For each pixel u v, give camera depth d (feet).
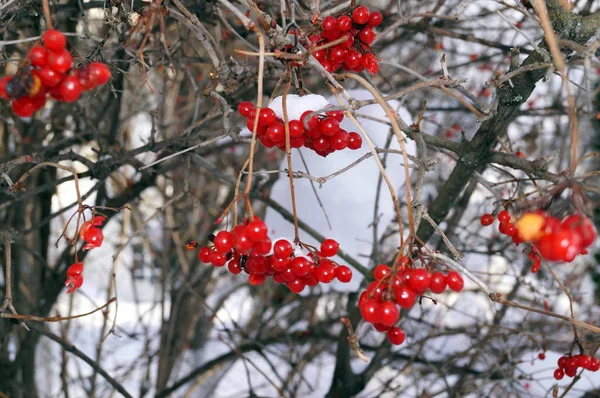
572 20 7.16
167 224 18.76
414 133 7.44
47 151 12.65
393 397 16.78
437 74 15.43
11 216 14.52
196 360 23.88
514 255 15.79
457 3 12.70
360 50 6.65
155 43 11.25
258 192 11.02
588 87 5.46
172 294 17.69
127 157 10.12
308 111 5.86
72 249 14.15
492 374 13.69
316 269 5.67
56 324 20.22
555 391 7.69
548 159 7.50
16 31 9.37
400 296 4.93
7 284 7.14
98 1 10.48
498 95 7.62
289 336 15.81
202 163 10.96
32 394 15.35
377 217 10.72
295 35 5.93
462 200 12.65
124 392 11.18
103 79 4.93
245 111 6.03
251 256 5.73
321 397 21.61
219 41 11.14
